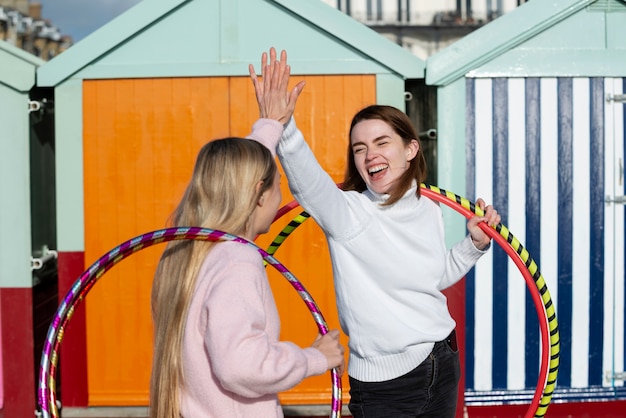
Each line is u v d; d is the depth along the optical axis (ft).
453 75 15.75
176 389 7.45
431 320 9.32
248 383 6.89
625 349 16.25
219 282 7.26
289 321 16.29
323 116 16.10
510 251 10.66
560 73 15.94
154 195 16.17
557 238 16.12
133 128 16.08
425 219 9.68
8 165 15.92
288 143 8.74
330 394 16.43
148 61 16.01
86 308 16.25
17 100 15.87
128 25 15.83
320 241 16.26
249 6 15.94
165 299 7.65
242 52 16.01
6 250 15.97
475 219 10.38
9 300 16.02
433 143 16.87
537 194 16.08
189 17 15.96
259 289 7.34
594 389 16.22
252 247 7.61
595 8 15.89
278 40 15.98
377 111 9.61
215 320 6.99
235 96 16.06
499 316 16.14
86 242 16.17
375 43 15.85
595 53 15.97
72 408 16.25
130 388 16.29
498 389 16.16
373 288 9.19
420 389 9.17
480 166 16.01
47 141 17.60
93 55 15.85
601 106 16.08
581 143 16.08
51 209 17.94
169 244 7.95
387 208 9.33
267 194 8.14
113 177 16.14
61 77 15.89
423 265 9.32
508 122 15.99
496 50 15.74
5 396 16.07
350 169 10.12
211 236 7.61
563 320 16.17
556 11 15.67
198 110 16.08
